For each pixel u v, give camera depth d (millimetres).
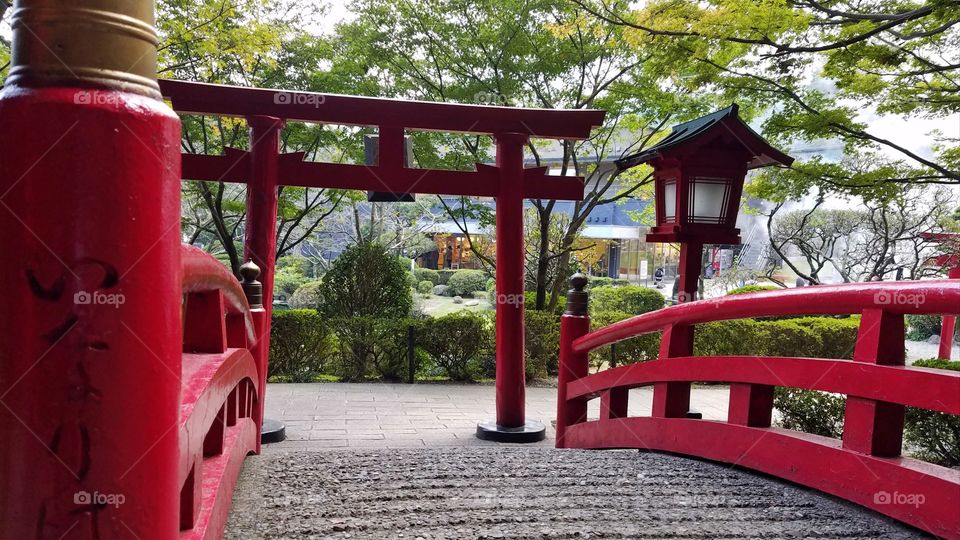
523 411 6438
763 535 2504
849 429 2777
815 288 2963
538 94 10750
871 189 6836
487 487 3166
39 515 816
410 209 20359
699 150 4820
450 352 10070
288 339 9898
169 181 883
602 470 3521
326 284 10875
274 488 2975
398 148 5918
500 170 6133
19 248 792
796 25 6230
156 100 877
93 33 813
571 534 2529
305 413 7340
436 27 10203
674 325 4145
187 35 8586
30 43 804
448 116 5969
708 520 2688
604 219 24000
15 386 805
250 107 5625
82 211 797
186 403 1528
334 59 10906
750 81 7262
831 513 2717
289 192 12234
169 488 905
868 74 7098
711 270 21000
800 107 7848
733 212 4969
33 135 784
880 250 14492
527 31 10227
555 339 10570
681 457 3951
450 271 24797
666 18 6727
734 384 3559
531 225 14273
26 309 798
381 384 9609
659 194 5230
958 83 7406
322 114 5742
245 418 3320
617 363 10891
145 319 847
